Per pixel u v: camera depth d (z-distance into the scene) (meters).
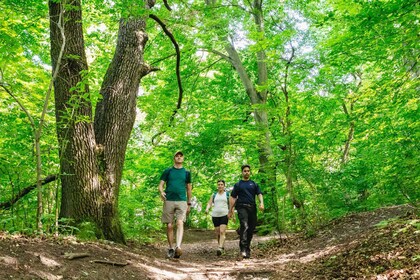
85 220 6.73
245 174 8.85
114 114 7.62
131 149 16.48
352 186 11.09
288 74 15.25
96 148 7.26
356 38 7.52
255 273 6.20
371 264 4.96
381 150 10.45
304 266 6.20
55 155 8.56
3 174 6.66
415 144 7.62
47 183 7.20
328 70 10.14
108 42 15.26
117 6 8.29
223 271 6.35
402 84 8.20
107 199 7.11
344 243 7.07
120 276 4.64
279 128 16.73
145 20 8.50
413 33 6.82
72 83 7.00
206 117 18.52
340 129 10.11
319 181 10.12
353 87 13.87
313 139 10.40
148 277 4.97
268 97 19.05
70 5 6.54
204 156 16.70
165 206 7.80
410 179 6.47
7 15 8.46
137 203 10.48
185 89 18.59
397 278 4.13
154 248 9.22
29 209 6.80
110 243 6.47
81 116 6.33
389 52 8.42
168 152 16.67
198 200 23.56
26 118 9.23
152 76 18.28
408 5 6.47
